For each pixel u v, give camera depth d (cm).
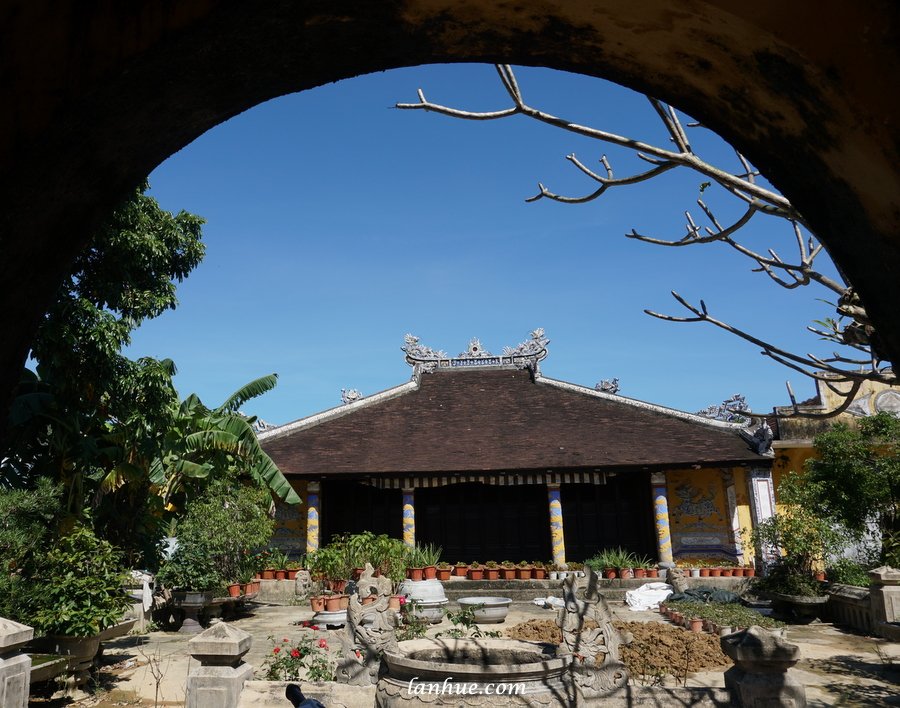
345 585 1570
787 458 1988
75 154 238
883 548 1375
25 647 895
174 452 1547
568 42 254
